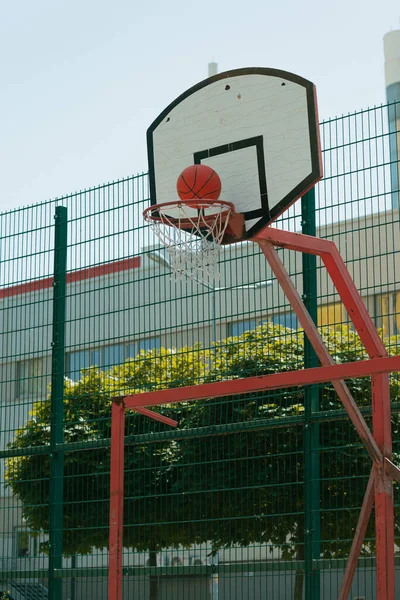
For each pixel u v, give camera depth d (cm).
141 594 1127
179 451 944
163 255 691
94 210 734
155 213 634
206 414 920
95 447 702
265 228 584
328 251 558
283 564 606
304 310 557
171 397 540
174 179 659
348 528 844
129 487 952
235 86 636
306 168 582
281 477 889
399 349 722
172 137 668
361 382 851
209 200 602
